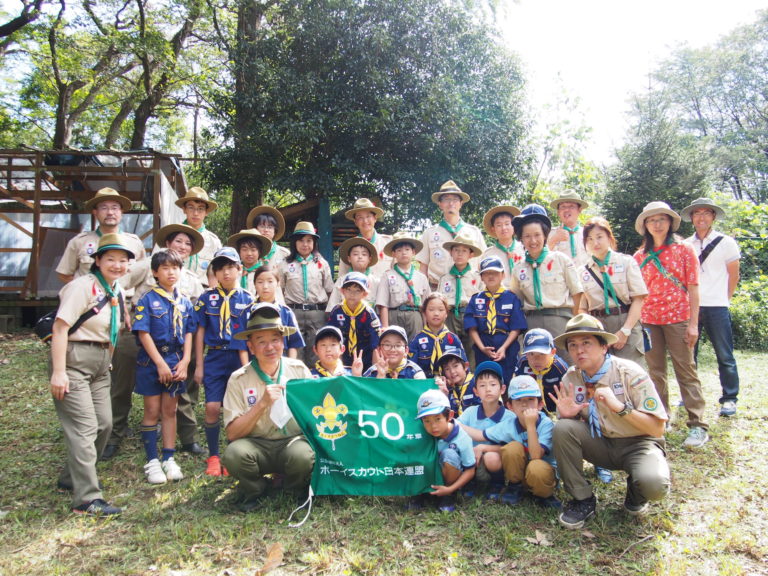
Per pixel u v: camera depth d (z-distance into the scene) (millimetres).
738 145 28484
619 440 3318
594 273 4531
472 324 4809
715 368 7320
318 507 3480
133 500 3680
